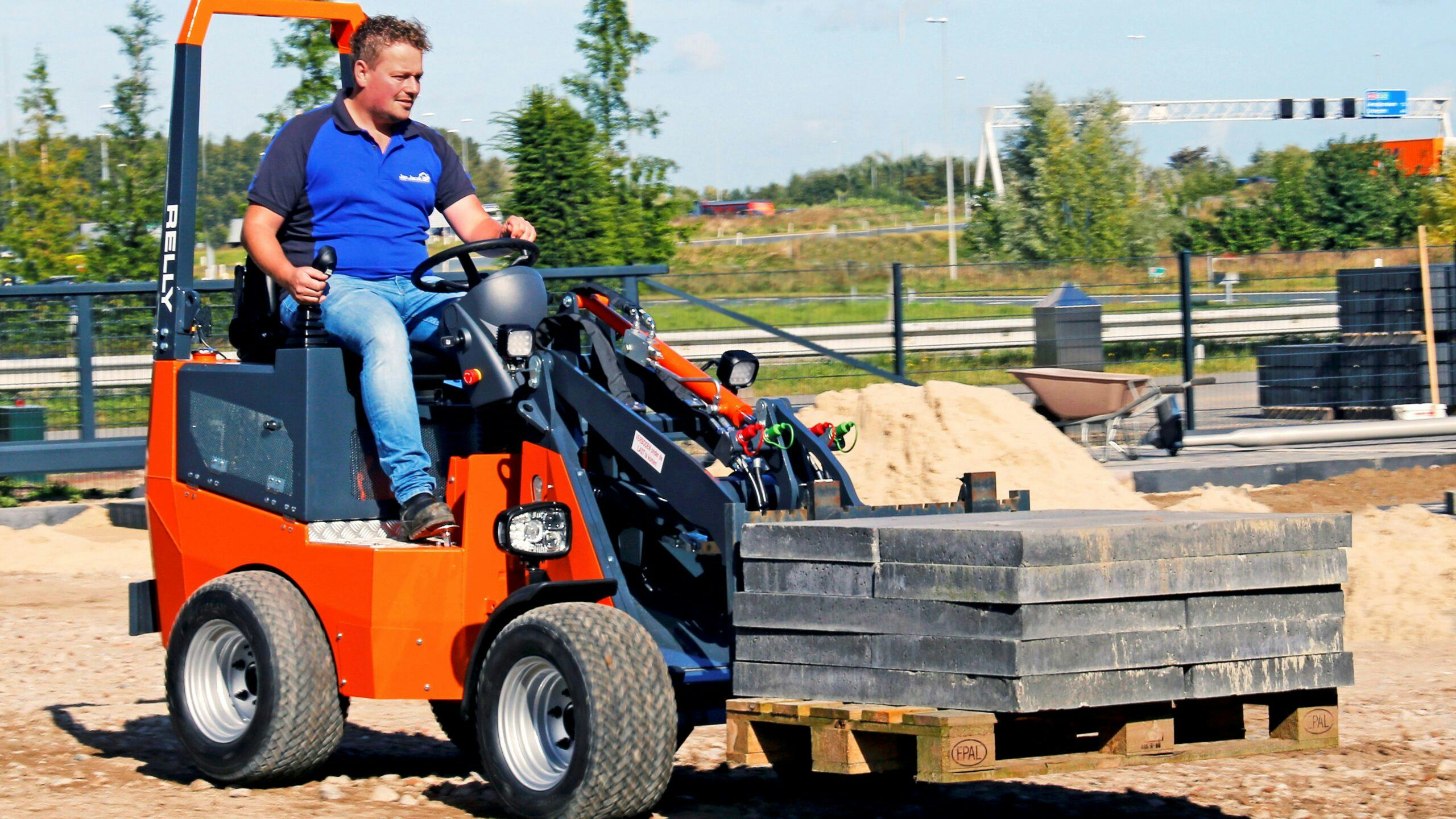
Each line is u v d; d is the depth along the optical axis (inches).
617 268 565.6
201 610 242.7
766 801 233.5
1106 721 184.2
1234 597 183.2
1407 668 338.6
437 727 303.9
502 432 235.6
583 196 917.8
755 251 2214.6
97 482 639.8
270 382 242.4
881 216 4480.8
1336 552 190.2
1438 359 752.3
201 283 515.5
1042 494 484.1
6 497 608.4
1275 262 834.2
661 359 231.1
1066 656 170.6
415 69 247.4
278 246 241.6
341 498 236.5
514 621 206.7
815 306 726.5
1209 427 770.8
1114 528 174.2
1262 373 802.2
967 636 172.2
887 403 517.0
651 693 197.2
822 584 186.2
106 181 1065.5
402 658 223.5
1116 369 785.6
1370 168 2743.6
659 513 226.4
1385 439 675.4
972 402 510.0
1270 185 2997.0
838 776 240.8
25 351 582.9
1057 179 2132.1
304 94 861.8
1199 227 2659.9
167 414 264.8
